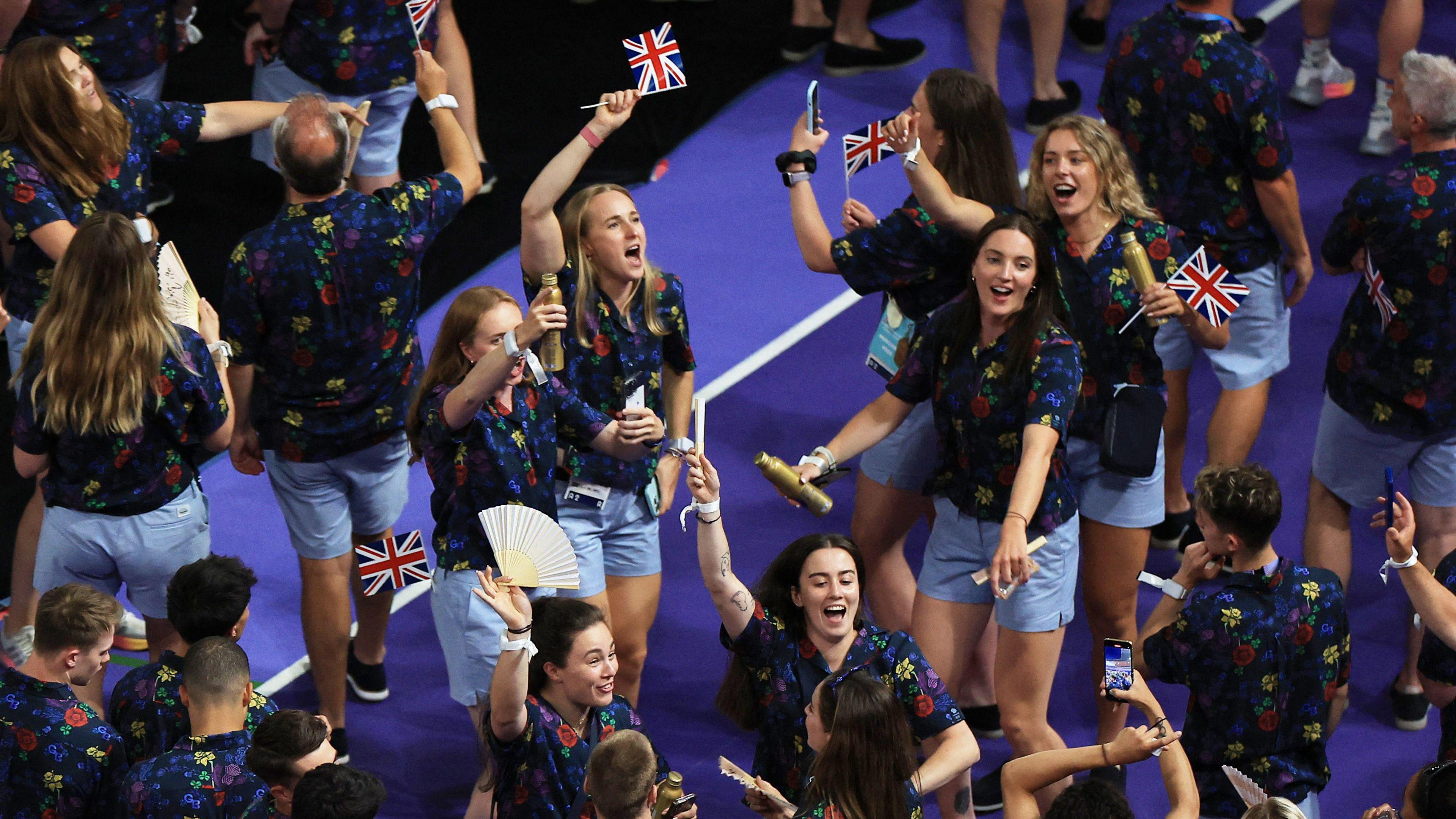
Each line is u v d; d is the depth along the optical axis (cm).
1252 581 1897
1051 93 3822
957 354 2042
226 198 3488
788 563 1852
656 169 3747
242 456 2286
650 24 4197
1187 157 2616
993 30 3828
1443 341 2364
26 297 2397
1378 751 2370
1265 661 1888
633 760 1559
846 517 2830
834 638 1842
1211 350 2611
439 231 2258
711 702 2464
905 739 1552
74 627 1788
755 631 1839
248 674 1786
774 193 3684
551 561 1855
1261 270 2656
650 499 2241
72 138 2297
